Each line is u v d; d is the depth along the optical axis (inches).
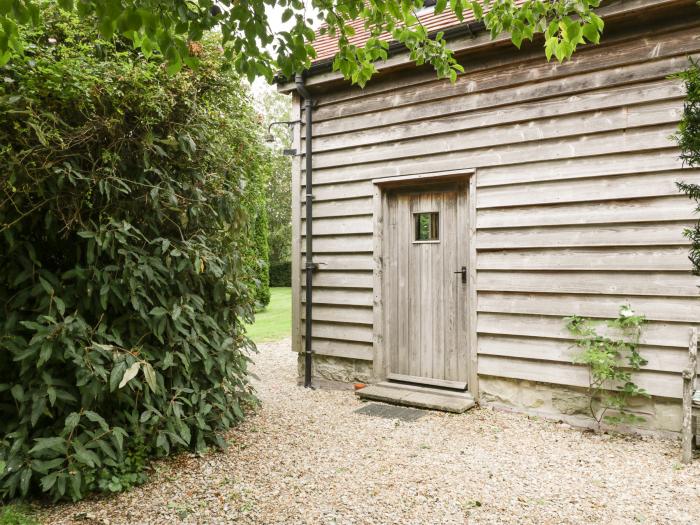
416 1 102.2
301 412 174.9
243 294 154.9
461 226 185.6
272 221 887.7
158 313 122.1
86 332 113.7
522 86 167.9
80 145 118.1
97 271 114.9
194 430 138.3
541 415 163.8
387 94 196.7
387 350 201.3
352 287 205.3
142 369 118.6
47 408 110.3
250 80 101.0
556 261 161.2
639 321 143.4
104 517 102.5
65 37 125.7
